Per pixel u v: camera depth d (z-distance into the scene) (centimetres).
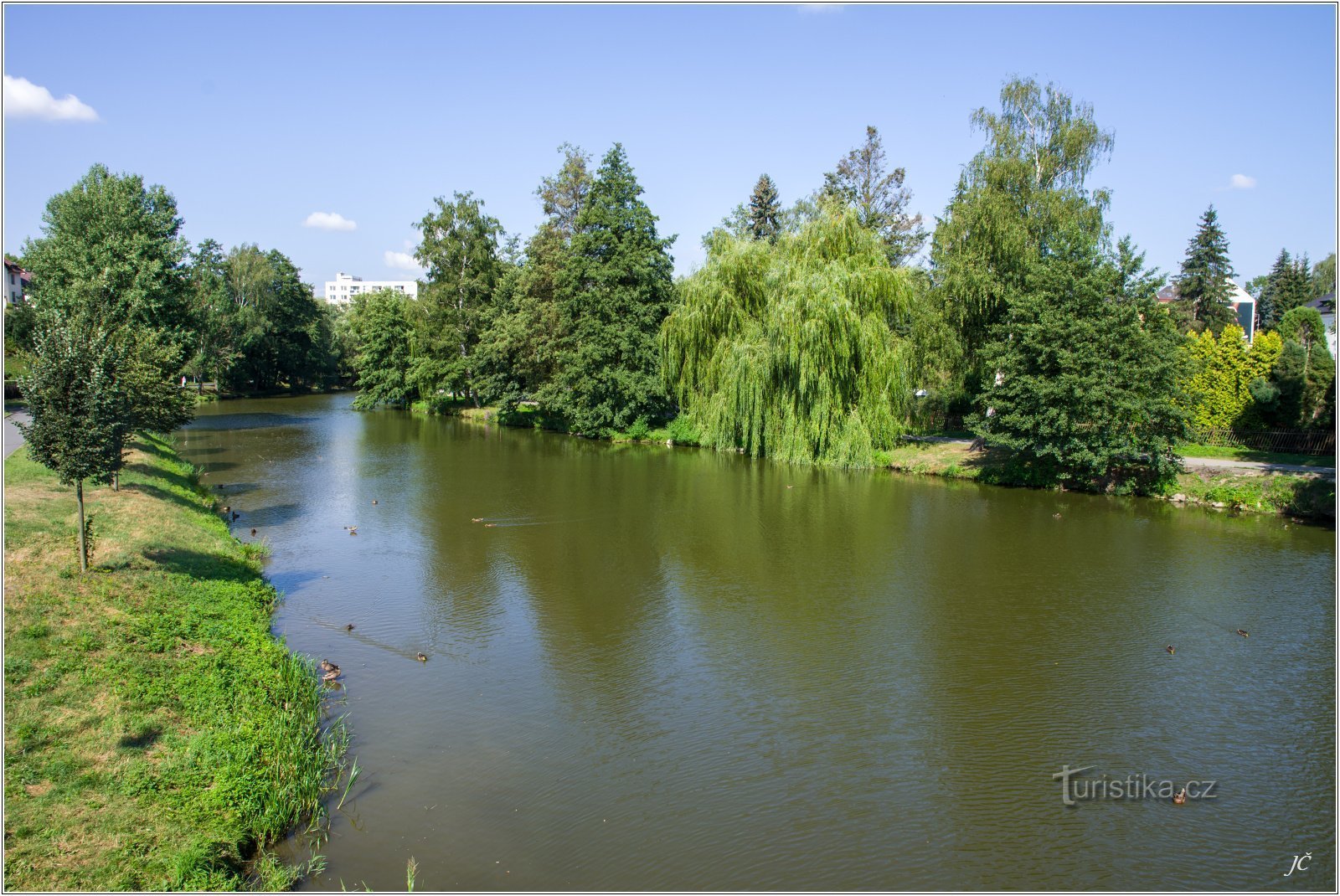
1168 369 2969
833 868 978
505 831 1023
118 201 3650
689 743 1270
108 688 1144
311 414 6644
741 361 3900
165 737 1071
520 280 5669
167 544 1833
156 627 1375
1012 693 1461
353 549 2319
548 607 1867
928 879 960
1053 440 3111
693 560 2252
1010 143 3919
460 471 3728
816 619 1812
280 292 8544
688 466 3872
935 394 4447
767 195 6838
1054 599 1950
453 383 6481
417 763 1180
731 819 1073
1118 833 1058
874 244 3859
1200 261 6031
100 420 1470
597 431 4994
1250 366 3769
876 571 2161
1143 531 2602
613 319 4922
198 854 855
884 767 1212
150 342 2502
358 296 7900
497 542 2428
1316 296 7688
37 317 1538
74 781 930
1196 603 1916
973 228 3844
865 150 6072
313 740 1184
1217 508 2900
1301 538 2522
